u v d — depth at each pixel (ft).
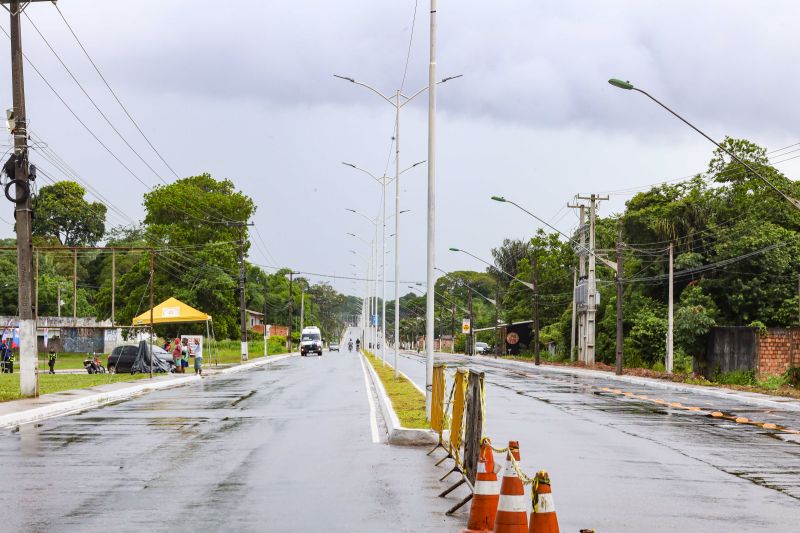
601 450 49.06
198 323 240.53
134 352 150.51
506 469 25.52
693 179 190.19
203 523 29.19
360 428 58.95
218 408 76.07
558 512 31.60
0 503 32.83
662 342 170.50
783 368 137.08
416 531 28.02
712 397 99.09
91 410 75.36
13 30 83.35
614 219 243.40
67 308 316.19
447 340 483.51
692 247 176.55
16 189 84.48
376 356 247.91
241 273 206.18
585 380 134.82
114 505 32.35
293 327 473.26
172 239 251.60
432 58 62.08
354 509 31.58
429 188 61.57
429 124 62.13
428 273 59.98
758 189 177.88
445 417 47.29
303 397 89.04
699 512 31.83
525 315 304.30
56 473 40.06
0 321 256.11
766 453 49.32
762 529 29.12
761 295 160.56
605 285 217.15
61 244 354.33
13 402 79.05
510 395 94.43
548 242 286.25
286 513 30.83
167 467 41.78
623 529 28.89
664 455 47.57
